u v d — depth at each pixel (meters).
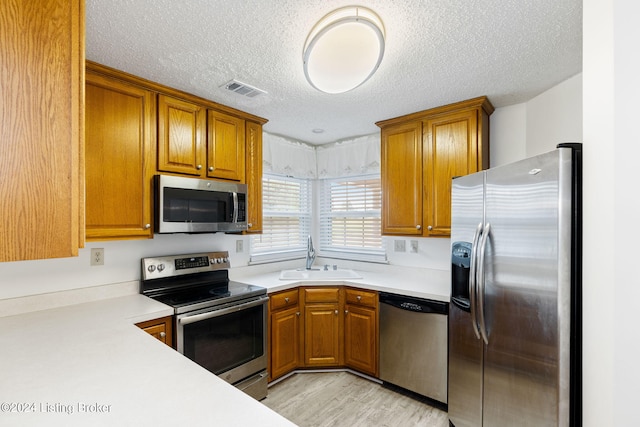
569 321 1.26
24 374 1.01
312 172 3.65
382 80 2.02
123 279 2.16
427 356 2.25
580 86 1.91
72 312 1.75
